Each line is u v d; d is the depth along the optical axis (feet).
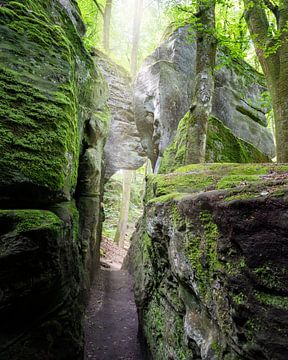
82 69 28.84
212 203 11.66
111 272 49.96
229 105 43.42
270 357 7.96
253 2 30.04
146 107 45.57
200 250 12.52
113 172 52.75
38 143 15.15
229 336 9.80
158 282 21.01
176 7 32.01
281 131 25.71
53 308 15.43
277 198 8.91
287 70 26.05
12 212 13.14
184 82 43.68
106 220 89.30
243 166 22.13
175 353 15.70
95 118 31.40
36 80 17.20
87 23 55.98
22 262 12.53
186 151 28.73
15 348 13.16
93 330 27.76
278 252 8.51
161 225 18.35
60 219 15.72
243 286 9.21
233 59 49.29
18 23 18.57
